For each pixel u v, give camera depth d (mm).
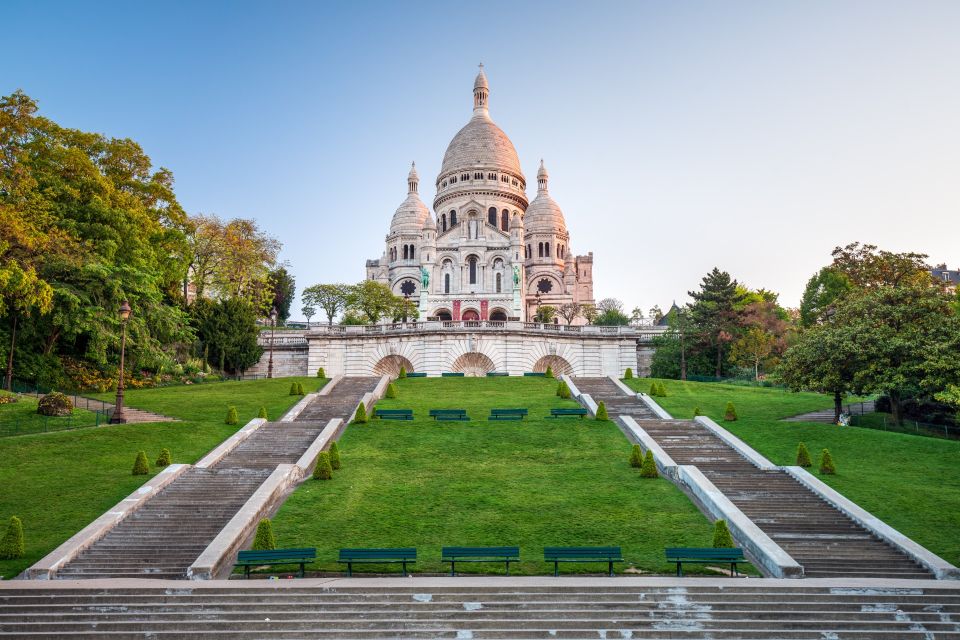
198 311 69250
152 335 57531
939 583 23062
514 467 36438
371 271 151125
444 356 70312
